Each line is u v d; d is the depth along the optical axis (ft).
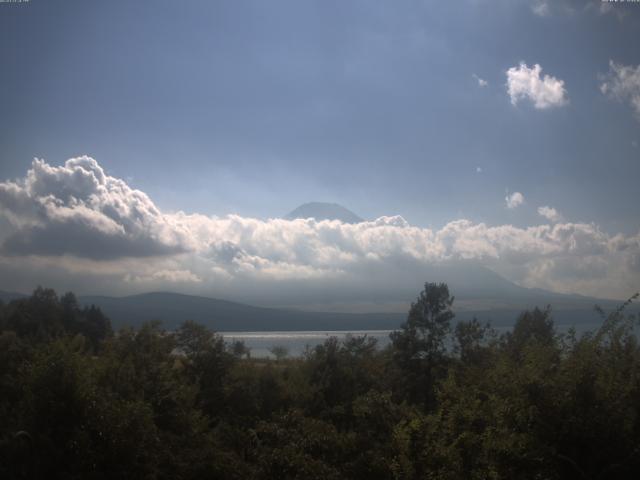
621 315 39.32
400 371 121.60
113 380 90.22
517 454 35.06
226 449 79.56
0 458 62.28
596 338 38.04
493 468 36.19
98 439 66.69
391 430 57.98
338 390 119.14
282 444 61.67
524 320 95.14
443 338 119.75
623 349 39.58
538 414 34.94
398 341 122.31
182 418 90.12
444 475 40.40
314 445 60.54
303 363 137.80
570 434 34.24
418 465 44.55
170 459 71.61
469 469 40.86
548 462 34.24
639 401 35.73
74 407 67.41
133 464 66.69
